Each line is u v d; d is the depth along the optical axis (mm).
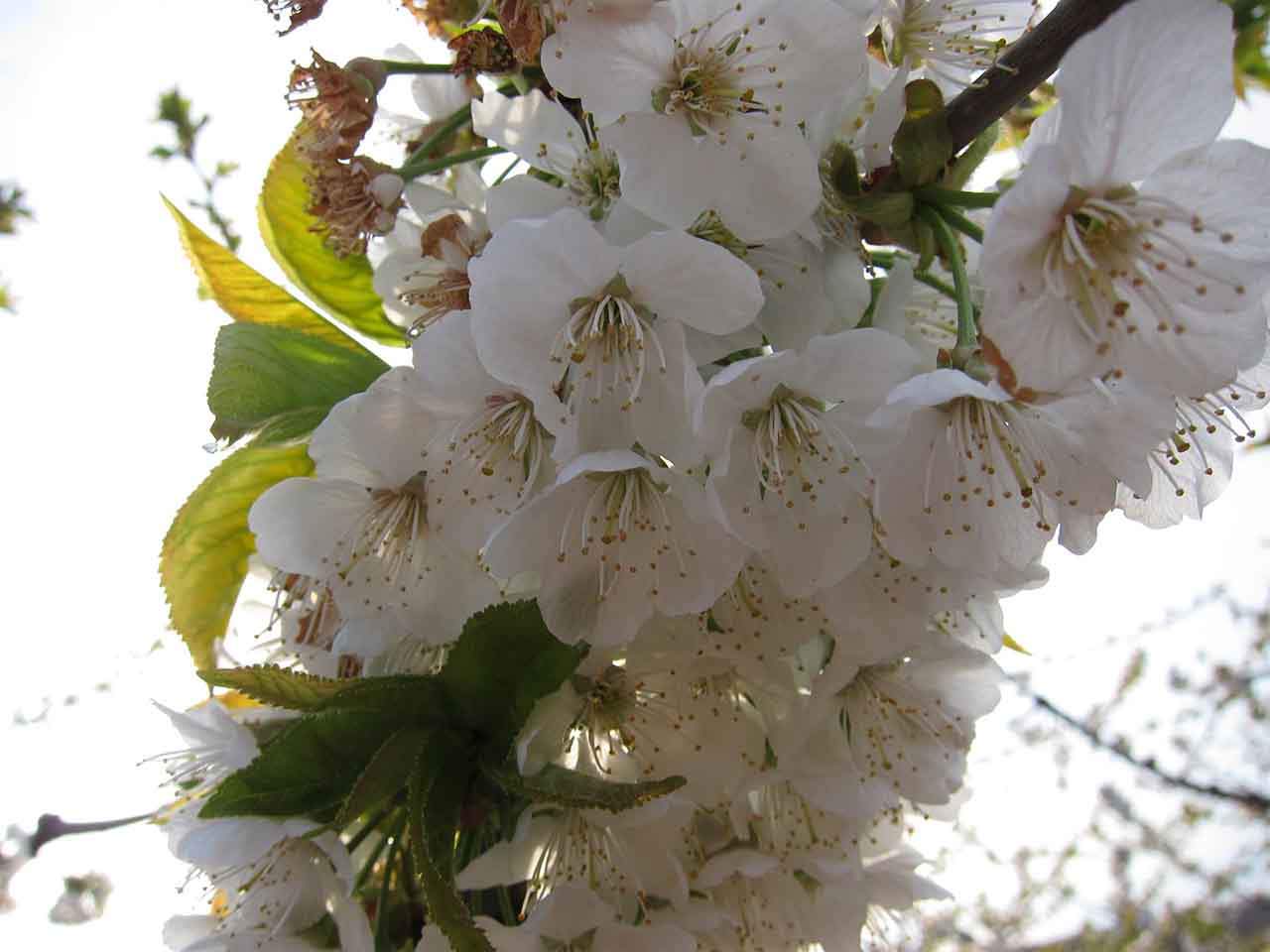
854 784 136
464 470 129
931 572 125
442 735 121
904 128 121
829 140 125
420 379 126
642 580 121
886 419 109
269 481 146
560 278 116
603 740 131
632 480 122
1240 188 105
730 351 121
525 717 120
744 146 119
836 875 138
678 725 131
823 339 114
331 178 141
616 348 117
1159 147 105
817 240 122
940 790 147
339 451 133
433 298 143
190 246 161
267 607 157
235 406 135
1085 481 118
